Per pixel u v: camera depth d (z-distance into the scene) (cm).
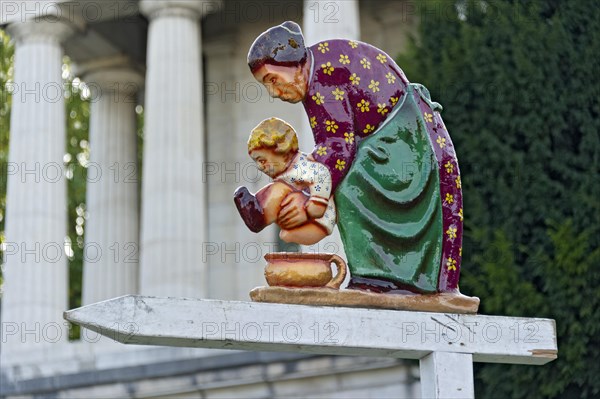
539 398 2659
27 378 3303
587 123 2877
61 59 3984
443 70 2956
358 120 832
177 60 3719
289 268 794
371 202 817
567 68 2925
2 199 5081
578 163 2844
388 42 3966
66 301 3778
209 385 3102
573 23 2958
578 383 2661
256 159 826
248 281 4053
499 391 2688
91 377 3231
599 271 2675
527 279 2742
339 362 3009
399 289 806
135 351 3241
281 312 758
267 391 3064
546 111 2870
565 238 2695
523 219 2800
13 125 3878
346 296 788
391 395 2983
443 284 815
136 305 734
